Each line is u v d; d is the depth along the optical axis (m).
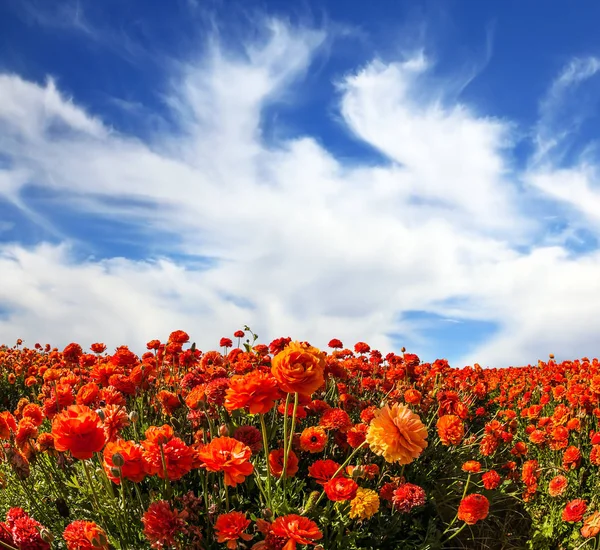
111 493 1.20
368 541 1.31
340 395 1.77
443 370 2.45
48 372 1.68
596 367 2.87
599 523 1.28
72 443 0.99
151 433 1.08
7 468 1.49
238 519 1.00
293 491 1.32
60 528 1.26
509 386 3.07
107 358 2.26
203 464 1.04
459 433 1.47
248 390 1.06
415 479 1.61
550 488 1.59
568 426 1.91
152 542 0.97
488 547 1.54
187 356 1.92
